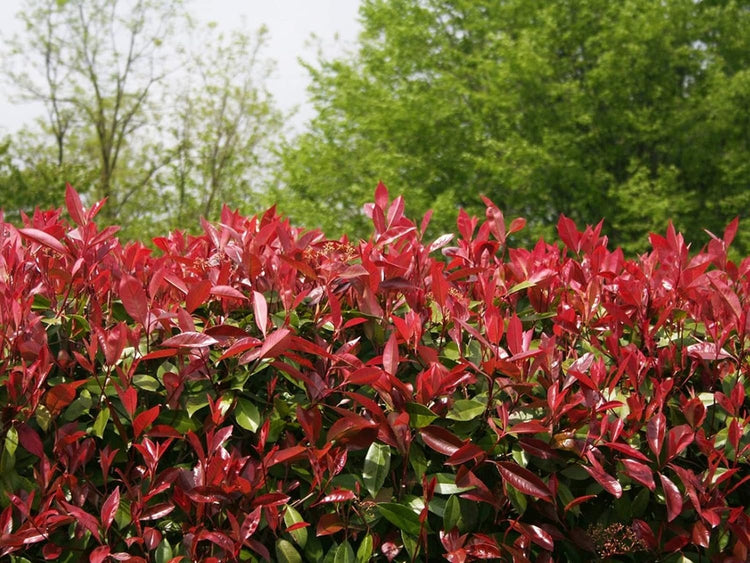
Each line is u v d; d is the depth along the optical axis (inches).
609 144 735.7
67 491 68.7
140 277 84.0
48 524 64.5
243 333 71.7
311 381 71.9
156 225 915.4
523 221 94.3
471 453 69.9
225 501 66.4
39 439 66.8
